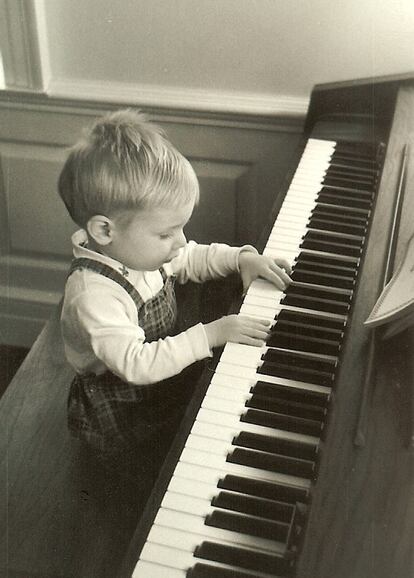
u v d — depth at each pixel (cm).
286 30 176
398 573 73
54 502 109
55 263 221
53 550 101
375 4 169
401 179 133
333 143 162
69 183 120
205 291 144
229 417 98
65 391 131
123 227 119
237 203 201
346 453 85
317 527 77
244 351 109
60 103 193
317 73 180
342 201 144
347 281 124
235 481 89
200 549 82
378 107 169
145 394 124
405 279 101
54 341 143
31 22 181
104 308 118
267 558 81
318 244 133
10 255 221
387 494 80
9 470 115
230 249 139
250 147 191
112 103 191
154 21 180
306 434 96
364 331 101
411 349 97
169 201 117
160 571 80
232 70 183
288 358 108
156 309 129
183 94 188
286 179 151
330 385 103
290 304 120
